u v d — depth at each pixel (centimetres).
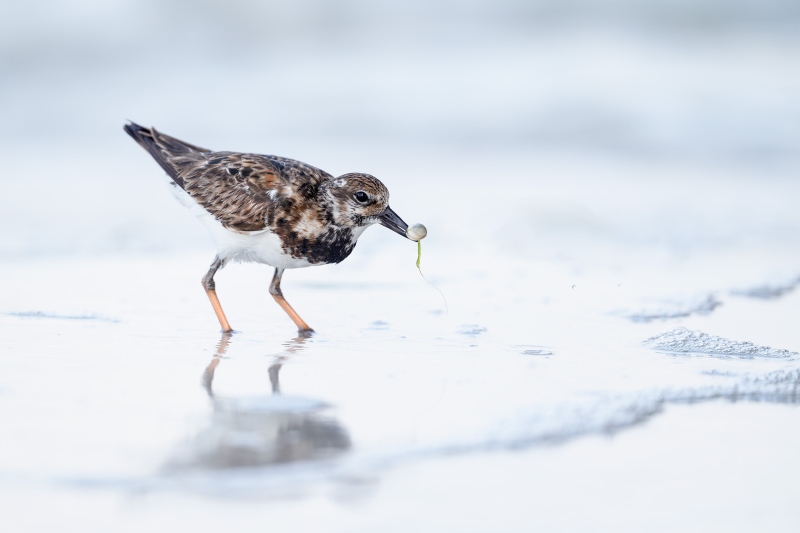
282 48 2756
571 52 2830
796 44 3012
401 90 2573
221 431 700
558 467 654
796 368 891
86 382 826
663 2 3048
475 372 891
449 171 2122
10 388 798
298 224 1130
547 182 2059
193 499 586
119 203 1811
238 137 2300
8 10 2520
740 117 2498
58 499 580
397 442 686
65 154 2175
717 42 2980
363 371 892
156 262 1459
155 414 738
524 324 1120
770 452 692
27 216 1692
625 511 596
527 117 2475
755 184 2100
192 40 2691
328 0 2814
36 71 2525
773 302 1252
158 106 2439
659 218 1802
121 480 607
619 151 2347
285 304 1145
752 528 579
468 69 2705
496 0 2948
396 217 1152
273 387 829
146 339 1011
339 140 2319
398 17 2892
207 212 1165
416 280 1373
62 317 1100
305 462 643
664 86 2647
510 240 1620
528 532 566
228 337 1040
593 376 878
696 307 1212
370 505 588
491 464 653
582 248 1602
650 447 695
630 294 1289
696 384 848
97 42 2600
